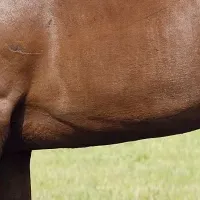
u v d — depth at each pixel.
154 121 7.92
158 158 20.91
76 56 7.77
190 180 17.36
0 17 7.70
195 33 7.67
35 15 7.73
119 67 7.75
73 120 7.96
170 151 21.88
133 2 7.73
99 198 15.34
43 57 7.79
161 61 7.71
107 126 7.99
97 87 7.80
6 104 7.83
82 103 7.86
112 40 7.73
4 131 7.88
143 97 7.80
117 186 16.64
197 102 7.81
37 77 7.83
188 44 7.67
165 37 7.68
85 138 8.16
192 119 7.95
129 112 7.87
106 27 7.74
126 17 7.72
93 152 22.39
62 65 7.79
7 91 7.81
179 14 7.67
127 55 7.73
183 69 7.71
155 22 7.69
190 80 7.74
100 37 7.74
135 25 7.71
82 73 7.79
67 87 7.83
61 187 16.83
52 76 7.82
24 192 9.12
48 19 7.75
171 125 7.99
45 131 8.08
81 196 15.62
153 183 16.92
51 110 7.94
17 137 8.16
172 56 7.69
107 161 20.72
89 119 7.94
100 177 18.02
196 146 22.66
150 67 7.73
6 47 7.71
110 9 7.75
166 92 7.77
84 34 7.75
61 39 7.77
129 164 20.03
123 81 7.77
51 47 7.77
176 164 19.81
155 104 7.82
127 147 22.94
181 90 7.77
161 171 18.67
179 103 7.81
